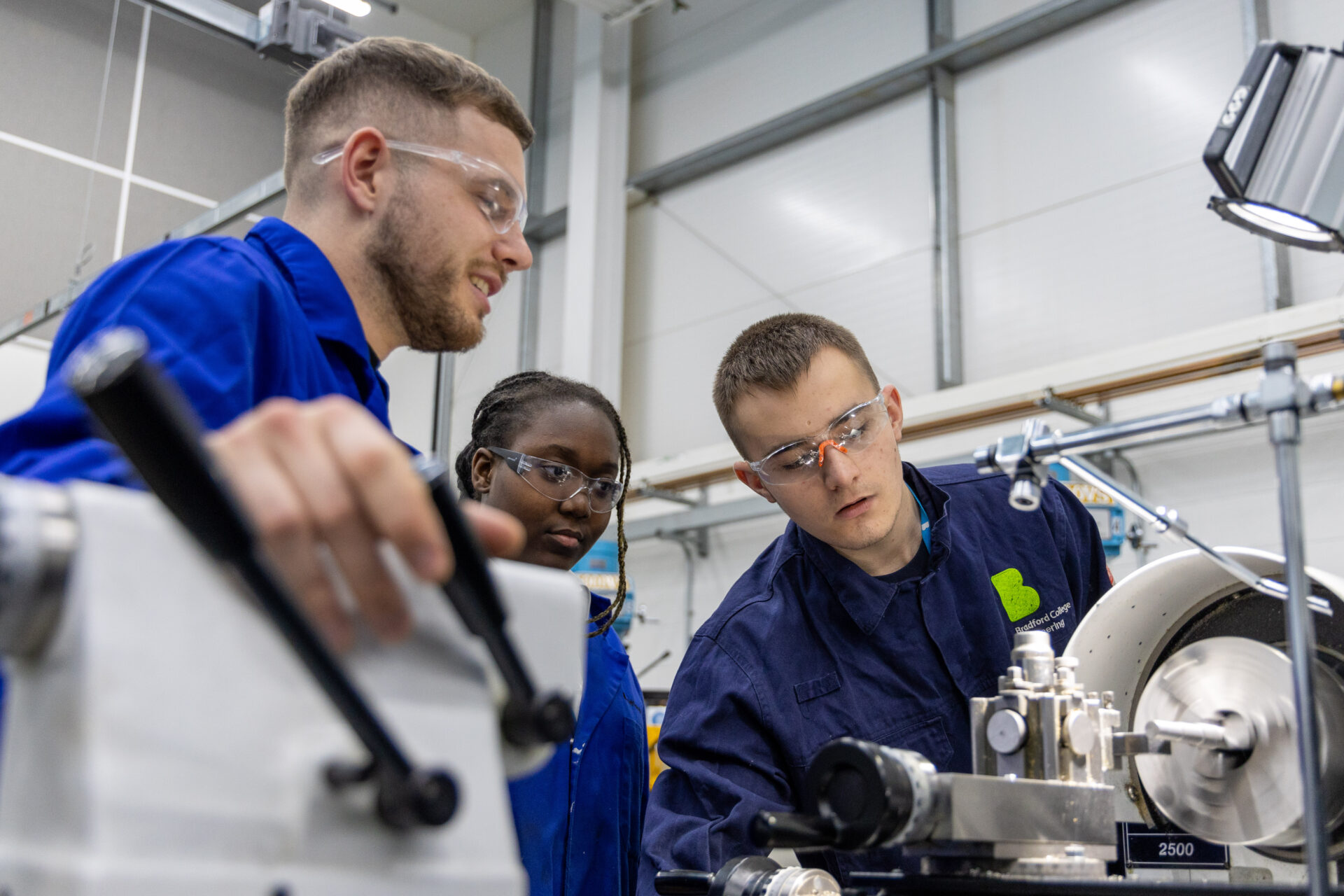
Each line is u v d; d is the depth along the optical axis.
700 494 6.87
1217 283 5.15
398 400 5.11
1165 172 5.41
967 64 6.23
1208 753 0.98
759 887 0.89
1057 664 0.90
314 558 0.38
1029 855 0.79
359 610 0.40
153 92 5.94
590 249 7.11
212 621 0.36
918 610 1.57
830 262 6.54
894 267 6.24
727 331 6.94
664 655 4.78
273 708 0.37
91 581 0.34
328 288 1.09
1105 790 0.86
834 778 0.71
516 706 0.42
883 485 1.50
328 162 1.14
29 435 0.68
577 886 1.67
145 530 0.36
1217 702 0.99
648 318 7.38
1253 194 0.80
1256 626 1.06
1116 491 0.85
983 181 6.06
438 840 0.40
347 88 1.14
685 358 7.11
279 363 0.91
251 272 0.90
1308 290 4.89
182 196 5.96
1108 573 1.74
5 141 5.48
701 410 6.95
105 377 0.29
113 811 0.33
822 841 0.68
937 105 6.20
